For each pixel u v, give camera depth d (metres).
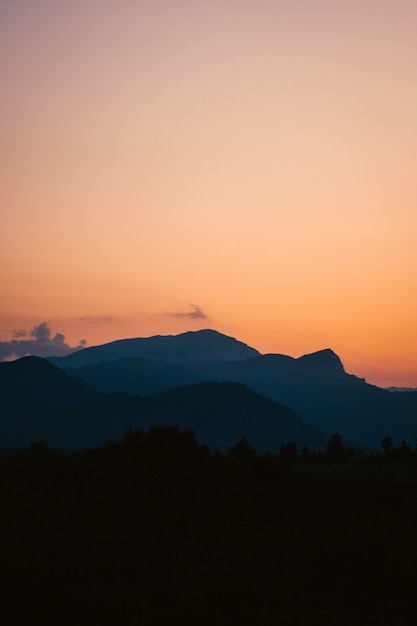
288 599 15.17
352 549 18.22
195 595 14.74
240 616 14.17
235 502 24.73
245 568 17.05
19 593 14.78
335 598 15.70
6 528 19.66
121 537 19.36
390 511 24.66
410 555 17.91
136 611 14.06
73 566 16.47
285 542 19.61
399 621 14.58
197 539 20.23
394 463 43.59
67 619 13.78
